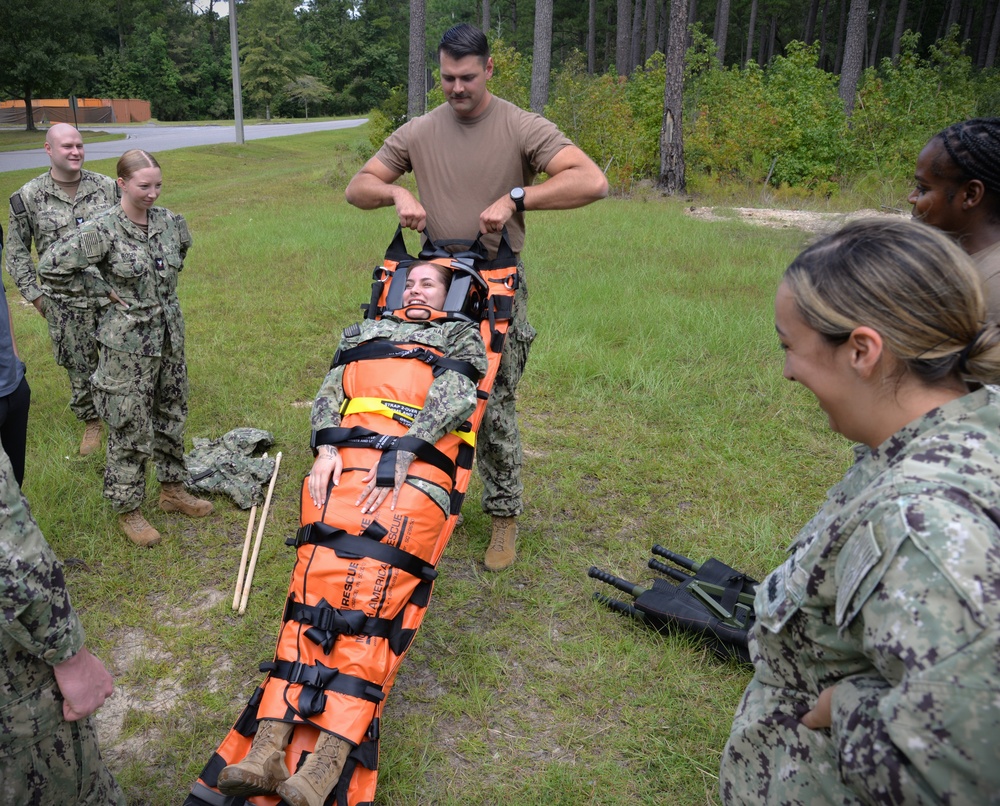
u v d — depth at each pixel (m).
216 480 4.71
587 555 4.09
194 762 2.86
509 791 2.73
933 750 1.08
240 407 5.86
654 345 6.94
